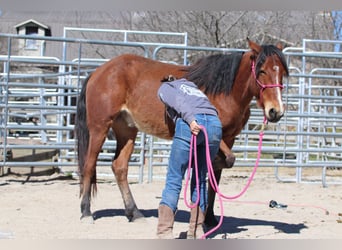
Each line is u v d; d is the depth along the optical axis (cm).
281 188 935
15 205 699
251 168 1267
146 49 908
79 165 623
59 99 1060
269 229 589
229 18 2028
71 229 566
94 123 608
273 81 502
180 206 739
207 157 443
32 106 894
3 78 1000
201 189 471
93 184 621
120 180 629
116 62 613
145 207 727
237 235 553
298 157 1033
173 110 472
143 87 592
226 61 534
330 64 1883
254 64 519
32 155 990
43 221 605
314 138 1391
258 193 877
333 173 1231
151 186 907
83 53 2305
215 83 534
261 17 2086
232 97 533
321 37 2156
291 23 2205
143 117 592
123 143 636
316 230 588
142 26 2098
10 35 860
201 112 449
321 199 828
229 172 1181
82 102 629
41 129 898
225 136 546
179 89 465
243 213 695
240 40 1938
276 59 506
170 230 459
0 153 974
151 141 943
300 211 716
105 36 2258
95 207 709
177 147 453
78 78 907
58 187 862
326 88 1083
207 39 1916
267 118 503
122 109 605
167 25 2038
